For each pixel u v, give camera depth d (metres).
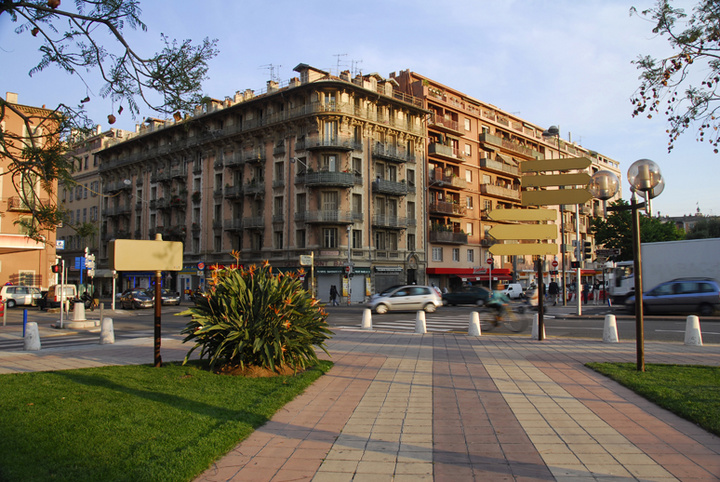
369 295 41.84
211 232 48.56
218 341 8.77
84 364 9.48
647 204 8.96
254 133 44.88
